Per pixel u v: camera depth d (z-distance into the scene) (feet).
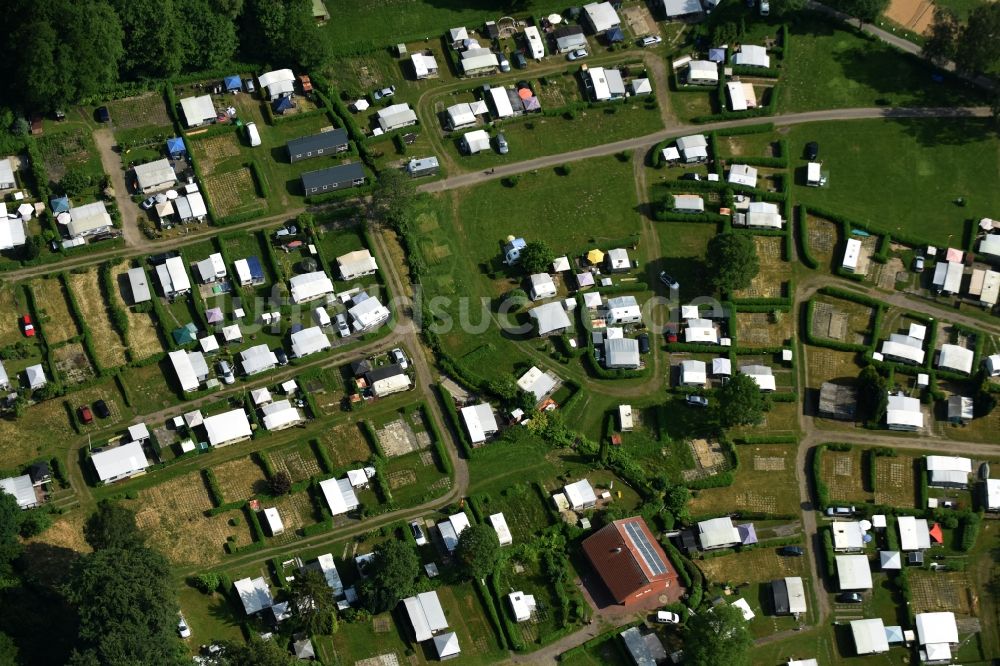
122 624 607.37
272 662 619.26
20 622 643.04
